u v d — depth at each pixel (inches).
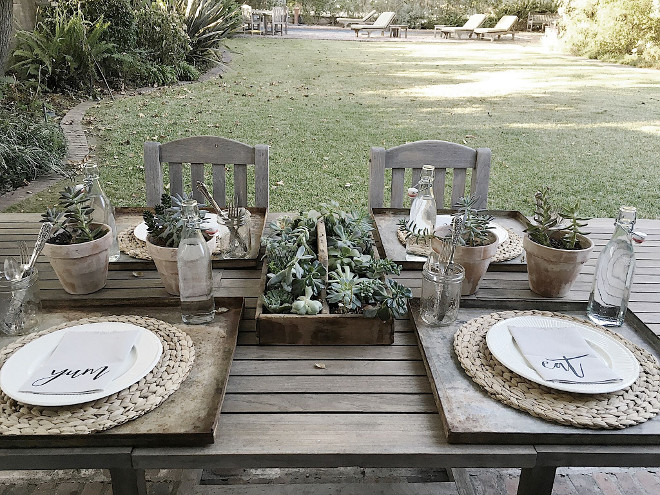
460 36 656.4
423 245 55.1
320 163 181.9
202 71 352.2
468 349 38.8
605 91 318.3
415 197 59.1
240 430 32.9
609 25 451.8
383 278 47.0
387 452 31.3
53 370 34.9
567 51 500.7
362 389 36.9
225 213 59.9
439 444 31.9
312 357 40.3
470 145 206.4
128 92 286.2
